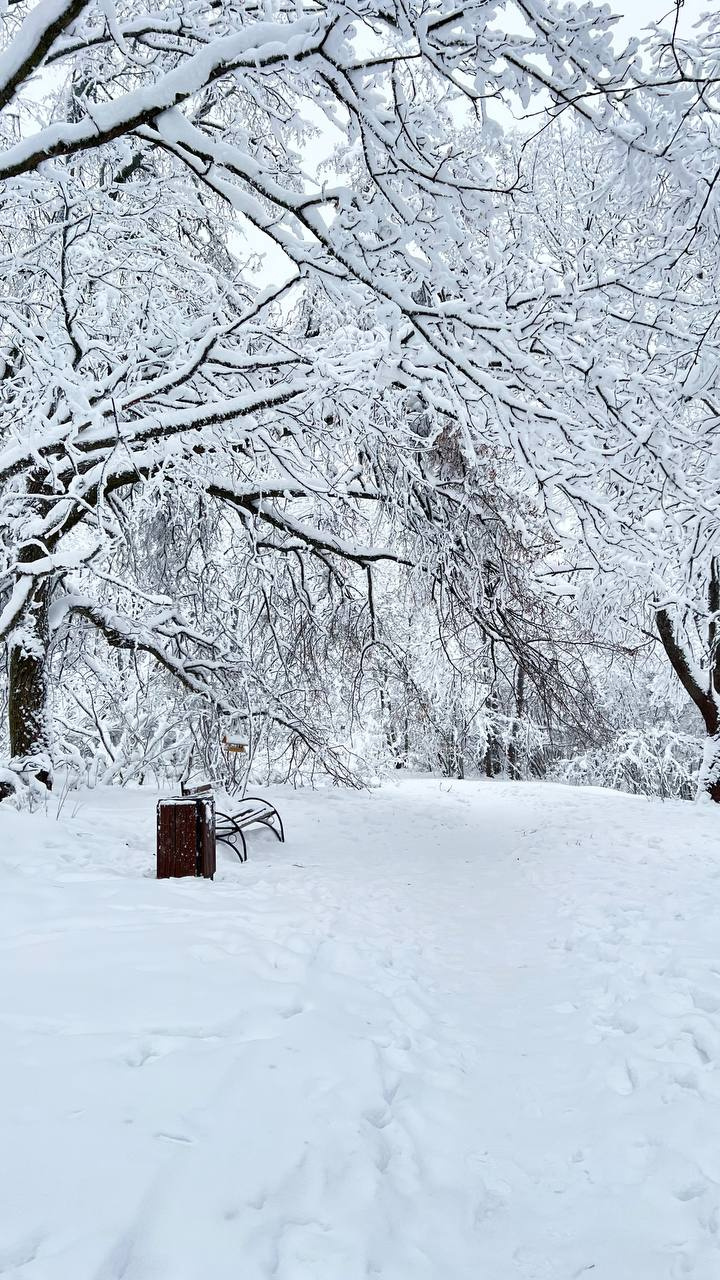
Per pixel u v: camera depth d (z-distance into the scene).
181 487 9.77
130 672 14.67
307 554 14.05
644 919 6.52
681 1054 3.90
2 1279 1.89
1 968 3.93
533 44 4.36
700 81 4.19
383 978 4.86
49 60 5.62
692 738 24.05
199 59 4.72
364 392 7.98
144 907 5.36
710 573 13.38
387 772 19.09
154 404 8.30
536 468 6.76
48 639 10.41
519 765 27.44
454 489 12.26
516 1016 4.67
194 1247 2.14
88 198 7.62
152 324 8.61
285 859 9.24
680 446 7.78
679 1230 2.67
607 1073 3.81
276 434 10.25
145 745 14.23
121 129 4.91
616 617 15.05
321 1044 3.52
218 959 4.39
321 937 5.38
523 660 13.71
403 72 5.68
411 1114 3.25
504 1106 3.53
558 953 6.00
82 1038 3.23
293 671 14.04
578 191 11.39
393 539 12.86
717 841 10.29
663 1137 3.18
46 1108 2.65
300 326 10.13
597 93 4.43
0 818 7.36
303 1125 2.85
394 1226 2.54
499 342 5.86
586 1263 2.53
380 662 15.21
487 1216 2.77
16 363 10.12
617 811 13.88
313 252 5.88
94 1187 2.27
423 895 7.79
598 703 19.33
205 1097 2.88
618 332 7.16
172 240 10.10
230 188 5.80
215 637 12.48
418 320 5.68
